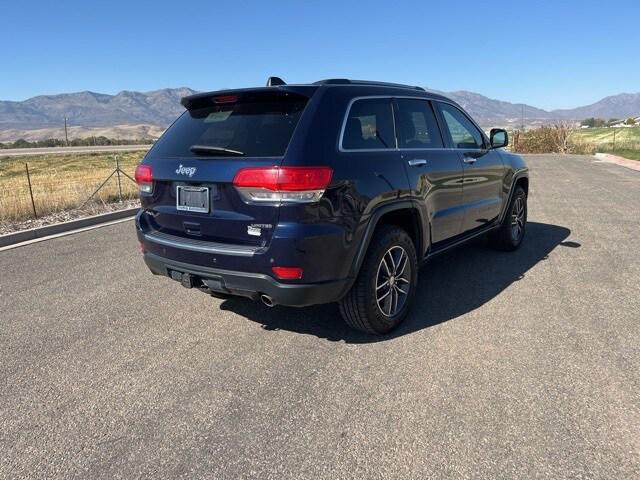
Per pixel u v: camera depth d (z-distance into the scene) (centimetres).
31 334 399
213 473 233
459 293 469
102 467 240
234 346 369
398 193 367
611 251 614
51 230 813
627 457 236
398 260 384
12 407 294
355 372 323
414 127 418
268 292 319
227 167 323
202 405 291
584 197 1088
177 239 361
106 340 385
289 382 313
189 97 385
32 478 233
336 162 322
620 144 3644
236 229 326
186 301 471
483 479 224
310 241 307
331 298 334
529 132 3481
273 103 347
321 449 247
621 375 311
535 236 706
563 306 430
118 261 621
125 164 3581
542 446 245
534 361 332
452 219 456
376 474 229
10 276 561
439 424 264
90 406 293
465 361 334
